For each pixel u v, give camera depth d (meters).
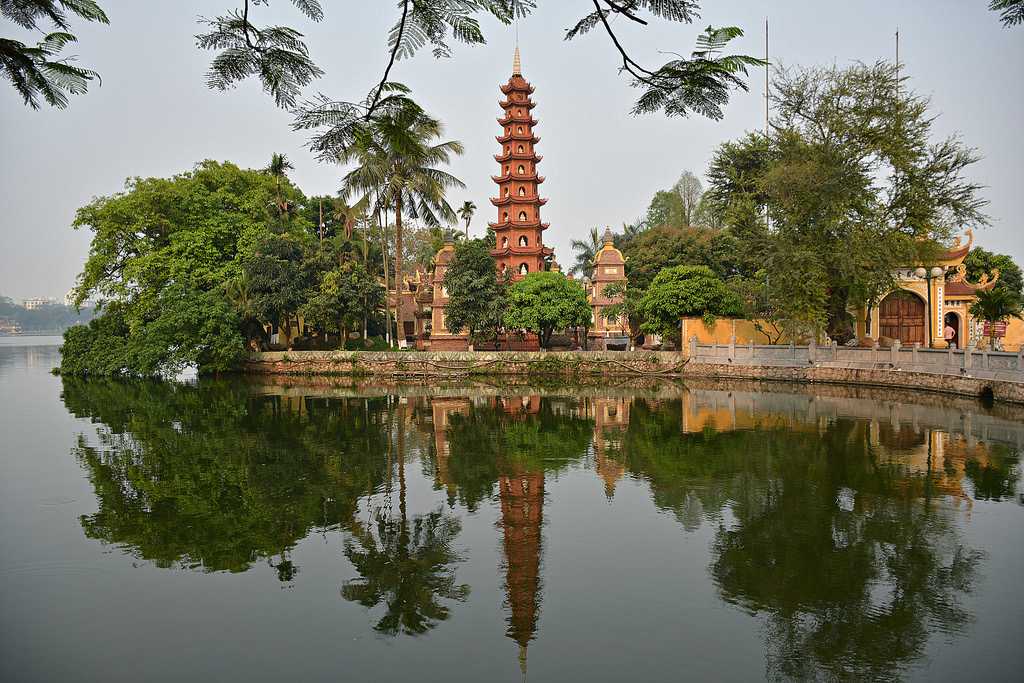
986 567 9.09
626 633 7.43
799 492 12.84
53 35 4.75
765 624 7.60
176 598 8.45
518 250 48.94
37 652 7.10
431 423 22.22
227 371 43.38
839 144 30.06
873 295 30.75
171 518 11.73
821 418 21.53
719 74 3.93
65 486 13.89
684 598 8.30
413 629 7.59
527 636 7.38
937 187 29.70
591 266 51.88
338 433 20.31
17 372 47.06
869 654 6.93
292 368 42.16
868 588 8.51
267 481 14.34
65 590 8.70
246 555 9.98
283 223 48.78
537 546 10.21
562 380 37.69
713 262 46.78
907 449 16.33
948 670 6.61
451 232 61.44
